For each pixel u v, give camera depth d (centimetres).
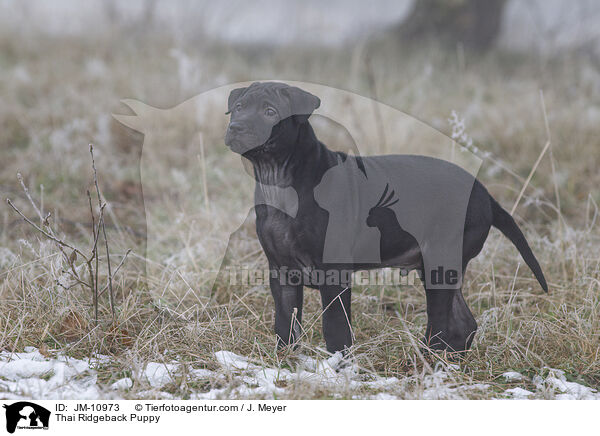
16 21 1750
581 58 1769
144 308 667
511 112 1278
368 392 522
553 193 1025
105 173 1053
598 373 572
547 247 812
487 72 1698
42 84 1370
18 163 1066
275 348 586
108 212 945
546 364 581
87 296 673
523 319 669
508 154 1145
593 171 1084
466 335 591
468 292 743
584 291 712
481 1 2025
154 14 1948
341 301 546
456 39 2030
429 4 2052
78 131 1158
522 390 536
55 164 1055
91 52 1638
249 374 547
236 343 607
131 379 536
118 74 1453
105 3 1931
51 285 658
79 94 1320
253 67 1705
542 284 606
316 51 1853
